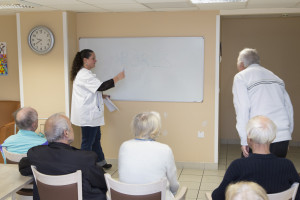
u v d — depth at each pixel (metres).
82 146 4.55
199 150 4.86
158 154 2.19
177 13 4.68
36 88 4.92
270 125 2.04
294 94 6.02
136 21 4.81
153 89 4.88
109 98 4.82
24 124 2.78
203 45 4.67
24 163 2.38
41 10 4.67
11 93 5.56
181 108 4.84
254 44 6.03
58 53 4.79
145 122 2.28
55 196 2.20
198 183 4.29
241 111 2.97
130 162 2.20
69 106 4.86
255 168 1.95
